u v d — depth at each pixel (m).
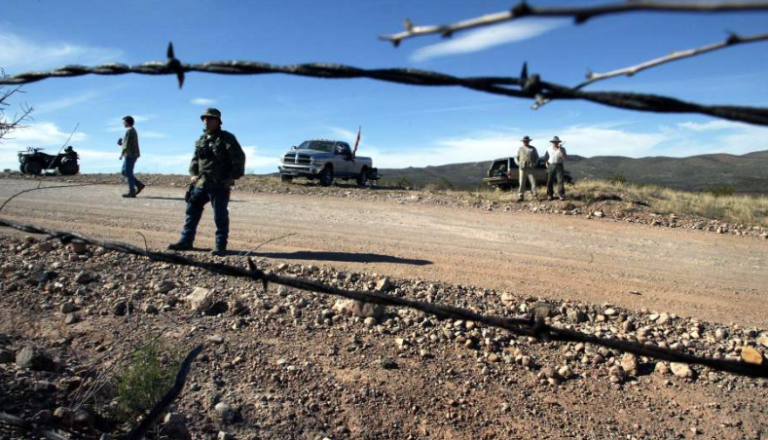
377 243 8.98
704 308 6.38
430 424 4.36
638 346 1.50
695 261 8.95
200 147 7.22
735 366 1.40
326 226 10.45
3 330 4.92
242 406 4.27
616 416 4.52
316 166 18.41
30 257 6.53
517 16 0.81
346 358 4.98
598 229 11.48
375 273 6.88
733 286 7.42
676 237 10.97
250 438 3.97
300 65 1.42
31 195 13.05
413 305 1.68
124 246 1.96
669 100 1.06
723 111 1.02
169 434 3.62
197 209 7.54
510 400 4.64
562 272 7.66
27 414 3.43
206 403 4.23
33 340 4.79
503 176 19.62
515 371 4.99
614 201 14.05
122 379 3.71
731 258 9.27
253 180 19.11
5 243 7.07
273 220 10.85
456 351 5.21
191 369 4.58
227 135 7.21
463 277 7.01
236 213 11.62
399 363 4.96
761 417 4.47
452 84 1.26
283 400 4.39
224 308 5.62
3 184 15.63
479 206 14.24
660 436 4.31
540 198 15.02
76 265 6.37
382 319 5.64
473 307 5.99
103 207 11.34
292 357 4.92
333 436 4.14
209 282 6.16
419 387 4.70
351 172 20.02
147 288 5.91
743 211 13.57
